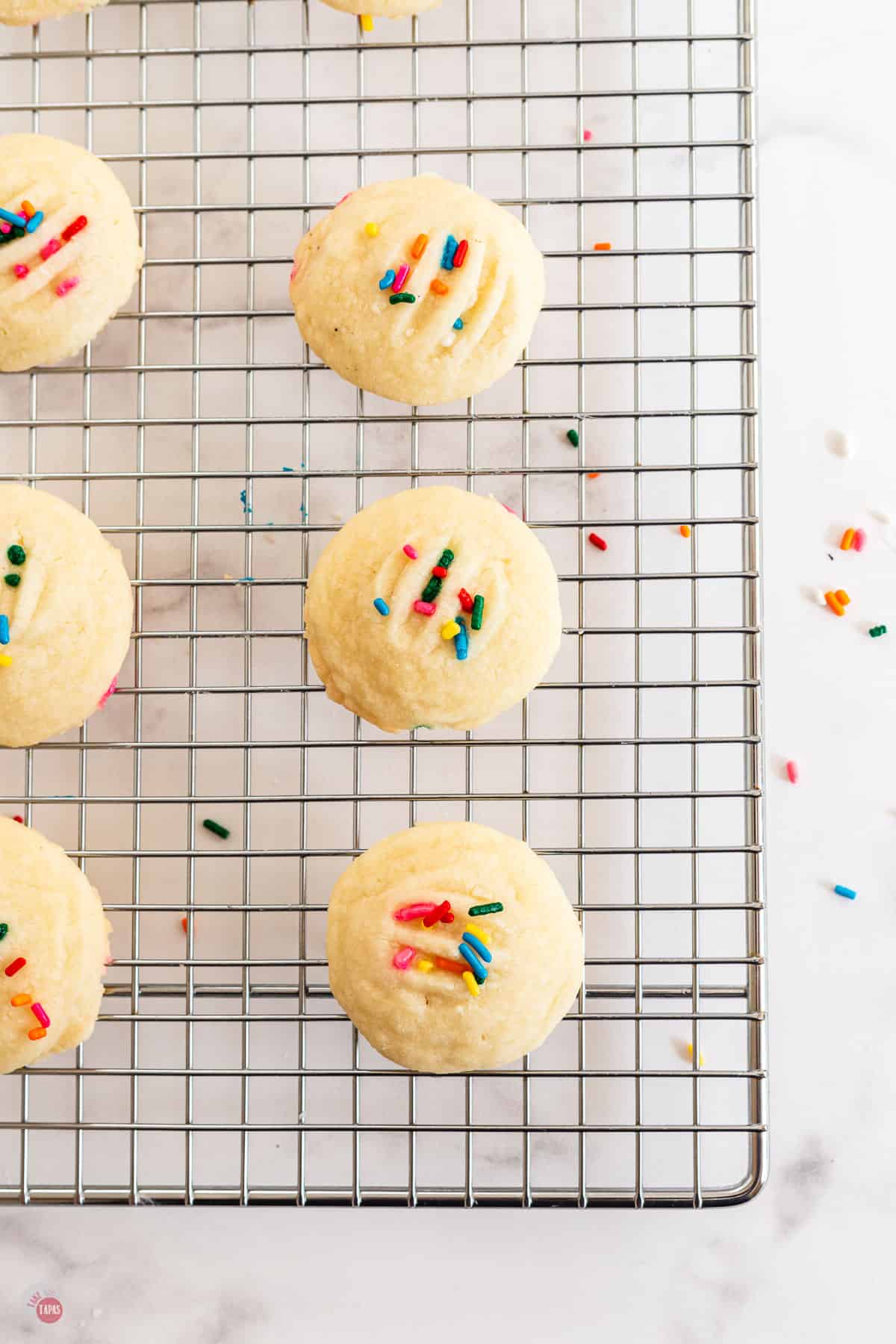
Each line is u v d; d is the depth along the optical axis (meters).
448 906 0.47
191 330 0.51
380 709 0.48
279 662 0.50
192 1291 0.50
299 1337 0.49
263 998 0.50
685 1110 0.50
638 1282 0.50
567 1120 0.50
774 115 0.50
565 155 0.50
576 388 0.51
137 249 0.49
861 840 0.50
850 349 0.51
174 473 0.49
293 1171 0.50
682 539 0.51
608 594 0.50
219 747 0.48
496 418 0.49
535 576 0.48
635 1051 0.50
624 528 0.50
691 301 0.49
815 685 0.51
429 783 0.50
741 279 0.49
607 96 0.49
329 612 0.48
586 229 0.50
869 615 0.51
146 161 0.49
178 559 0.50
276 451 0.51
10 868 0.47
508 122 0.51
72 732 0.50
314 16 0.50
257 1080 0.50
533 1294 0.50
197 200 0.49
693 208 0.49
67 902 0.48
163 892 0.50
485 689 0.48
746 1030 0.50
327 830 0.50
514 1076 0.48
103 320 0.49
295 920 0.50
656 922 0.50
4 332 0.48
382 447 0.51
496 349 0.48
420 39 0.50
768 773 0.51
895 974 0.50
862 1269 0.50
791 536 0.50
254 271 0.50
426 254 0.48
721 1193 0.48
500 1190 0.48
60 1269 0.50
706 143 0.48
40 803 0.50
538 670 0.48
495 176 0.51
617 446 0.50
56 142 0.49
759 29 0.50
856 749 0.50
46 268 0.48
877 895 0.50
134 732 0.49
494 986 0.47
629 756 0.50
